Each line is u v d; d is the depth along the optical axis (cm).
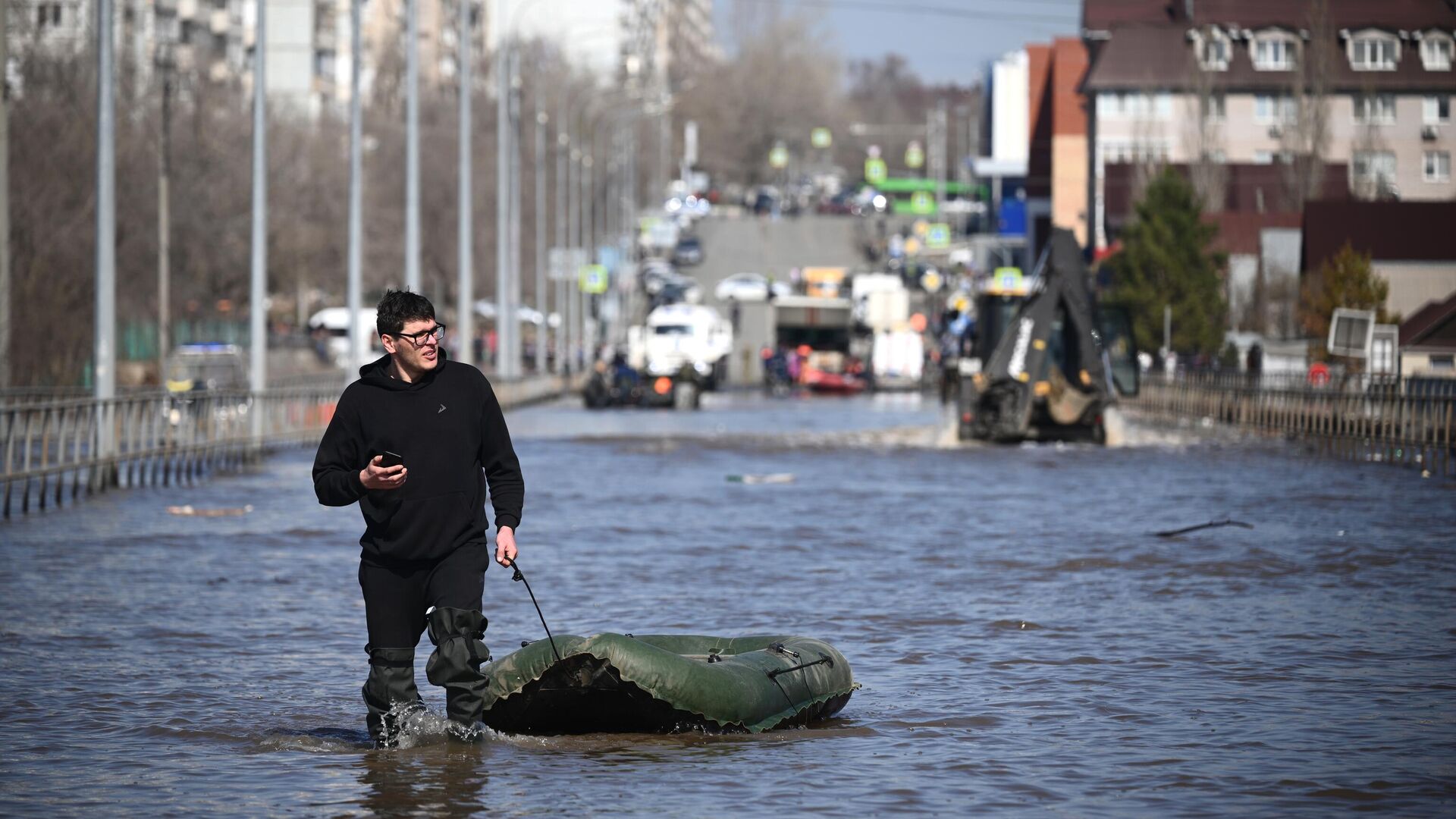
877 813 2369
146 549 5738
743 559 5409
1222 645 3744
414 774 2598
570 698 2833
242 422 10606
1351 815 2341
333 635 3941
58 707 3122
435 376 2678
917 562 5312
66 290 15438
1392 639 3822
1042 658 3597
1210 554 5462
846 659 3219
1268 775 2569
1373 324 13062
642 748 2777
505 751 2748
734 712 2844
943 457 10519
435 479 2647
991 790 2492
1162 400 16850
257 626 4059
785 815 2359
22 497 7894
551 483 8569
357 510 7288
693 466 9781
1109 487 8250
